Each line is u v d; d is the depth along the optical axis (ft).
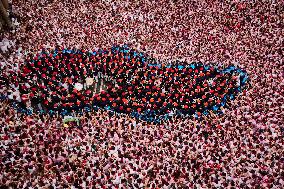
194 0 98.27
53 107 61.72
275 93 69.10
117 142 56.75
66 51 74.38
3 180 48.16
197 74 72.33
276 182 52.90
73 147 55.11
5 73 67.21
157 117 62.49
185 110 63.82
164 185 51.11
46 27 82.48
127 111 62.59
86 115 61.31
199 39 84.38
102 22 86.69
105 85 69.10
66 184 49.62
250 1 99.35
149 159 54.90
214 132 60.29
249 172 53.93
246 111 64.54
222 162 55.31
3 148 52.26
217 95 67.00
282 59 79.56
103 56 73.56
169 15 91.91
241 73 74.08
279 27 90.27
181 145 57.47
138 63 72.28
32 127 56.54
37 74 67.77
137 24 87.56
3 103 61.00
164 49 79.61
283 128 62.08
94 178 50.85
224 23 90.84
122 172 52.13
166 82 69.10
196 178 52.85
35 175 50.19
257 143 58.49
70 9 89.51
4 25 79.25
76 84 67.82
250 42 84.48
